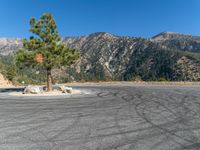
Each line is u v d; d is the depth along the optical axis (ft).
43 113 41.24
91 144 22.54
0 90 113.60
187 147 21.62
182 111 42.80
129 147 21.61
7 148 21.49
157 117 36.96
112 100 62.44
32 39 90.43
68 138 24.73
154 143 22.90
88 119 35.45
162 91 93.30
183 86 135.85
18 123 32.65
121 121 33.86
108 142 23.20
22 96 78.48
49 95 82.07
